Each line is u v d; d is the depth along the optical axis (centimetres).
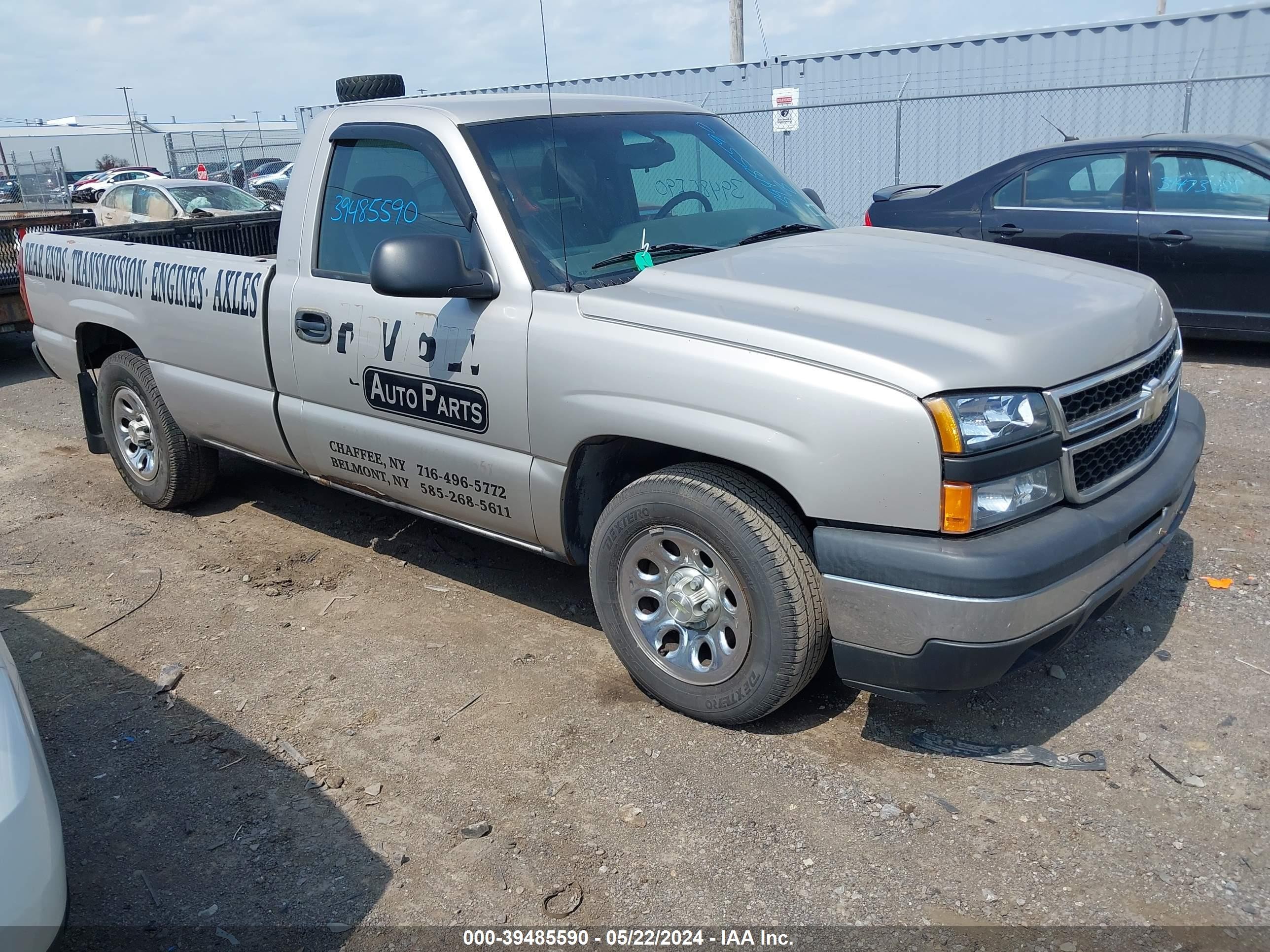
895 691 286
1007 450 266
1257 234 700
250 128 7538
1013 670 279
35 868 199
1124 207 757
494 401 346
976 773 298
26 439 709
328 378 403
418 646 390
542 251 346
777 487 303
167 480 521
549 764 313
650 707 341
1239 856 260
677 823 284
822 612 296
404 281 326
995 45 1470
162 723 347
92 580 463
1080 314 301
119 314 504
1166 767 296
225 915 260
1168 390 325
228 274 438
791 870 264
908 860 265
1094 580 281
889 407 264
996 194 814
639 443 340
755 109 1673
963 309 296
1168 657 354
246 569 468
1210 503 486
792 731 323
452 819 291
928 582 265
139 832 293
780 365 280
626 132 406
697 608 314
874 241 385
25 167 1811
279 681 371
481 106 381
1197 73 1370
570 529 352
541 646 386
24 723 222
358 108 401
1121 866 259
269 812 299
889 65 1548
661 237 375
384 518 523
